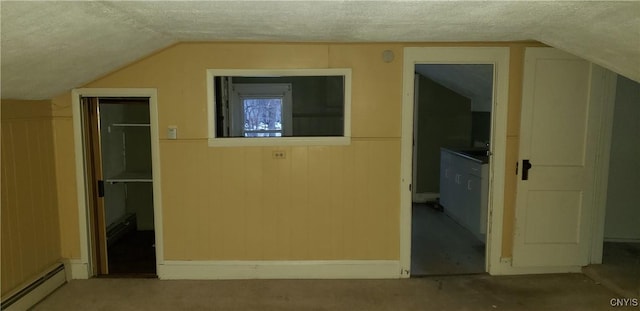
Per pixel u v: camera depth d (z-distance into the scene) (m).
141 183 4.79
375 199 3.51
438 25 2.56
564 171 3.46
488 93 5.16
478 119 5.74
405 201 3.50
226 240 3.53
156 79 3.35
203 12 2.21
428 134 6.20
